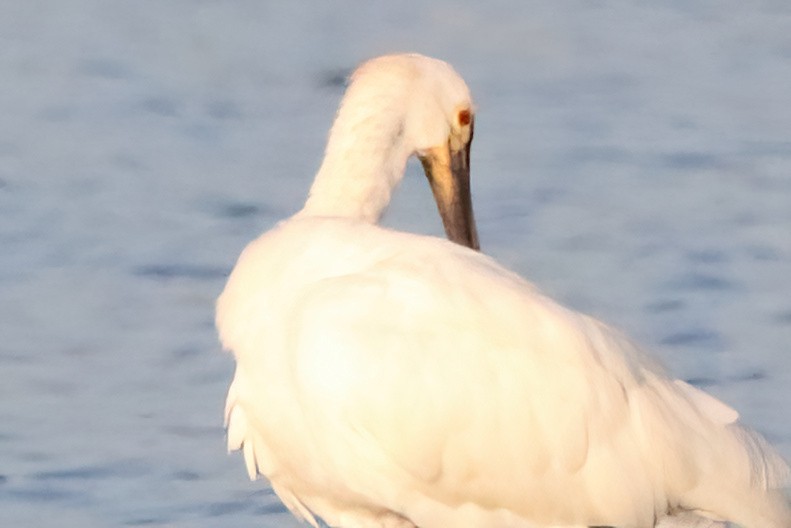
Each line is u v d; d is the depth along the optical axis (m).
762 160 23.55
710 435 10.12
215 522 12.70
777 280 18.16
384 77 11.82
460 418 9.86
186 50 30.73
